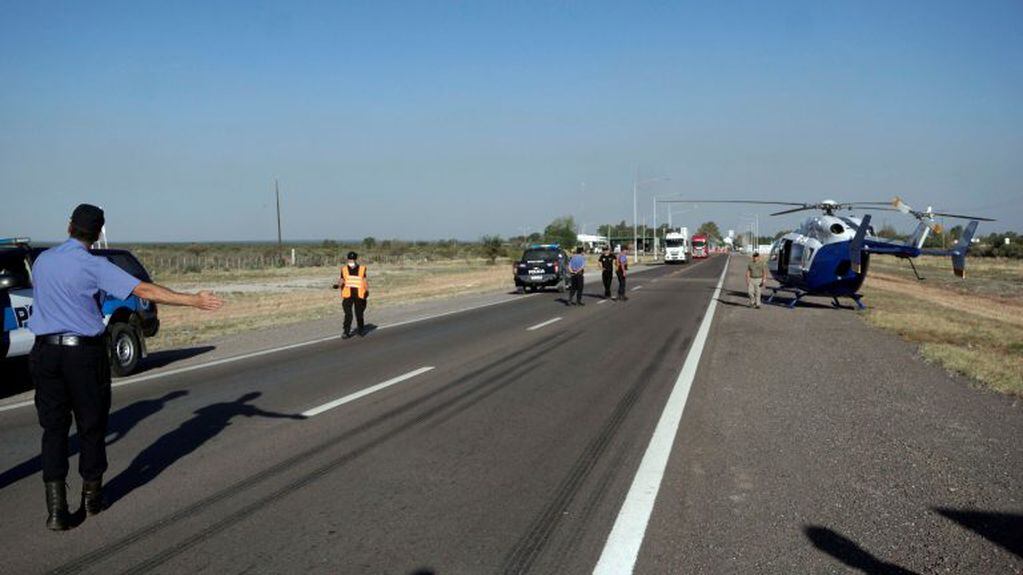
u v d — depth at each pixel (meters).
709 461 6.11
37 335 4.74
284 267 64.88
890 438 6.82
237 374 10.66
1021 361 11.50
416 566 4.09
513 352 12.67
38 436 7.14
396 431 7.09
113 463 6.04
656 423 7.43
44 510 5.00
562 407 8.20
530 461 6.09
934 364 11.34
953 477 5.65
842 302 24.50
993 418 7.65
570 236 108.25
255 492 5.30
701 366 11.12
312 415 7.80
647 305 23.23
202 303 5.03
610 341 14.21
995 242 86.88
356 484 5.48
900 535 4.52
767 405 8.30
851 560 4.17
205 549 4.30
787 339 14.54
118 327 10.73
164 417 7.75
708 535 4.52
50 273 4.76
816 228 21.58
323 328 17.72
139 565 4.09
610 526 4.66
